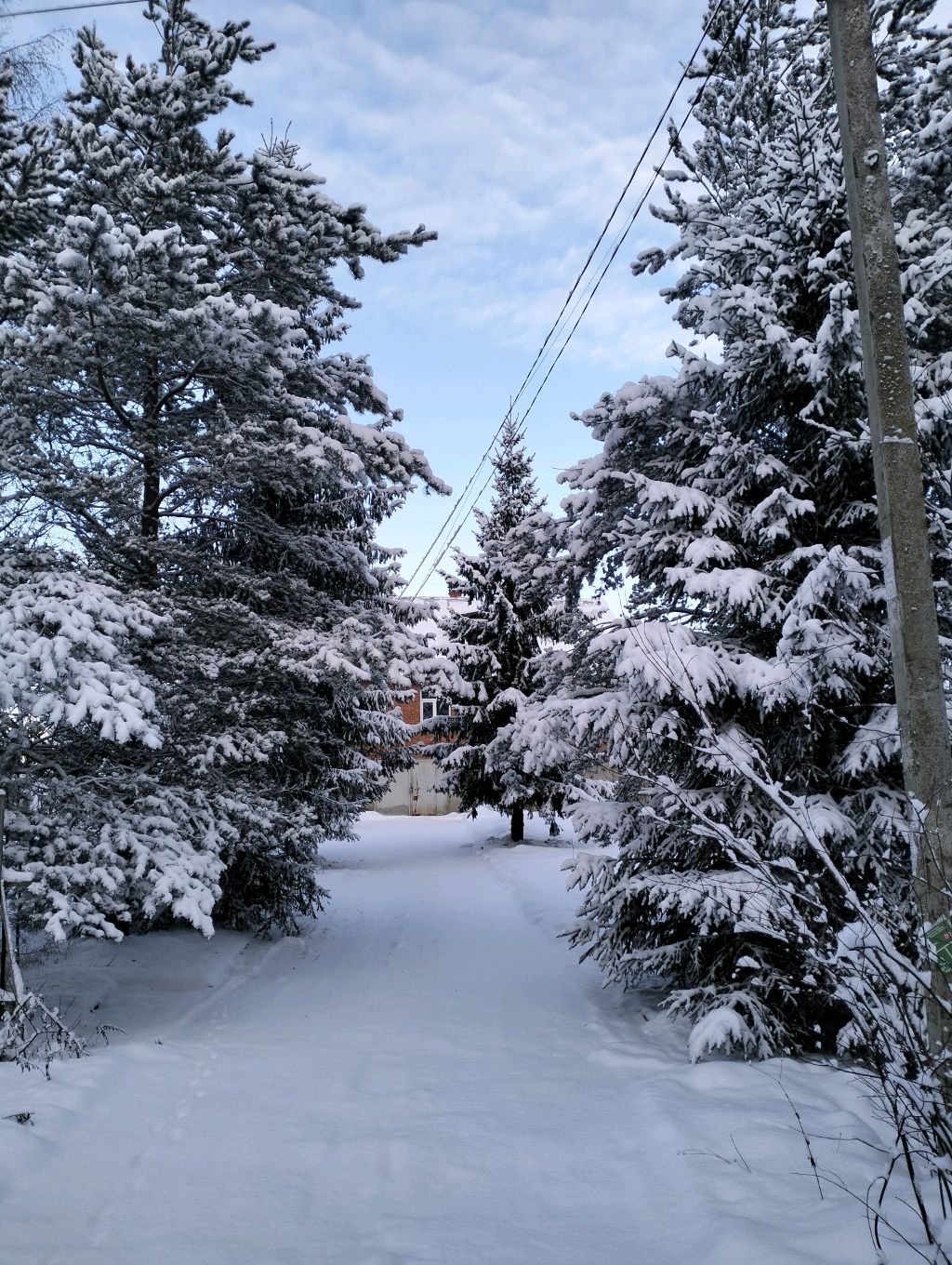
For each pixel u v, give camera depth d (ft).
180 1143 15.56
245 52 34.35
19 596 22.80
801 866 21.06
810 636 20.80
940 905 13.20
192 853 25.32
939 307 22.31
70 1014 25.88
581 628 29.22
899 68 30.73
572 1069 20.44
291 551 42.16
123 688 21.88
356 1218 12.79
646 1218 12.80
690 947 23.44
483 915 45.34
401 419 45.09
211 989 30.30
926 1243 10.89
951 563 21.76
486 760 74.49
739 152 32.32
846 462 24.13
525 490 84.02
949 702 19.29
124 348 28.89
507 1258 11.55
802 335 24.73
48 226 31.65
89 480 29.32
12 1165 13.70
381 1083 19.42
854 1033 16.15
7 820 23.00
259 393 33.30
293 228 35.99
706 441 25.53
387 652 39.32
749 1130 15.20
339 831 47.55
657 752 23.98
